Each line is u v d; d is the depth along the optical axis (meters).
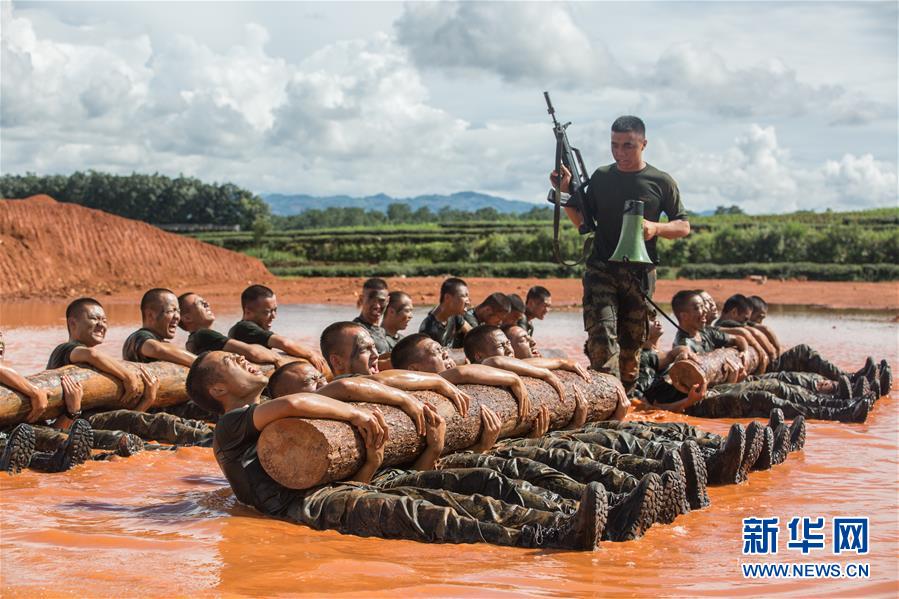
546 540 5.22
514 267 42.88
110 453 7.66
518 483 5.81
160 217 106.62
